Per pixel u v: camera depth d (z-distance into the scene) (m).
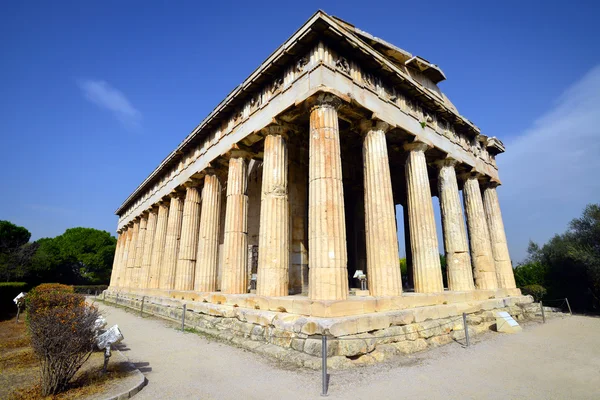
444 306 15.86
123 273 44.66
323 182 13.59
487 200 27.48
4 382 8.92
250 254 24.69
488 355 11.71
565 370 9.98
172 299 22.94
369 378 9.09
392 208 15.75
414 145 19.30
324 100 14.49
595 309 26.89
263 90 18.56
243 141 19.42
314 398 7.79
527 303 23.81
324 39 15.29
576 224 28.61
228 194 19.86
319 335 10.89
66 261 70.38
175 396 8.04
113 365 10.28
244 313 14.72
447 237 21.38
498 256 26.02
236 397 7.92
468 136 25.80
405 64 21.95
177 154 28.25
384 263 14.77
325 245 12.90
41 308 9.82
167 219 32.34
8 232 59.06
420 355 11.64
